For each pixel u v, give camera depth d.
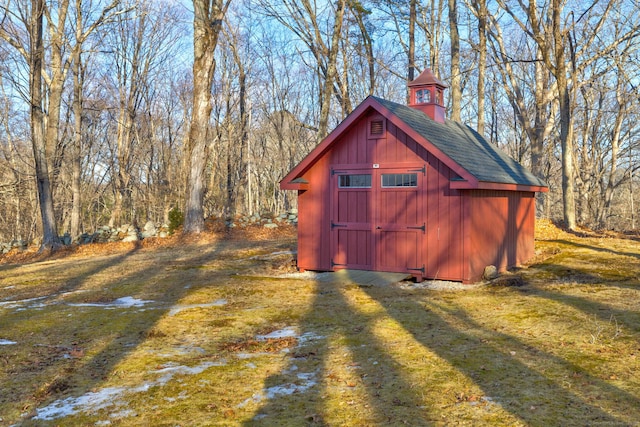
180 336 7.69
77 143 32.28
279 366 6.22
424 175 11.98
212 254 18.12
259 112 43.97
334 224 13.27
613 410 4.70
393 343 7.04
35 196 37.53
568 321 7.80
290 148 43.69
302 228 13.77
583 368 5.80
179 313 9.14
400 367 6.04
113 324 8.44
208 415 4.86
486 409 4.81
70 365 6.43
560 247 17.05
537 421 4.52
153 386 5.62
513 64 36.44
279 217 26.33
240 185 40.31
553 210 42.72
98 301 10.53
